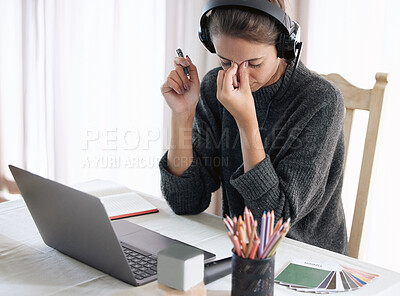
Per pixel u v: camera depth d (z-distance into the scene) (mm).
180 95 1355
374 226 1960
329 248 1418
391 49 1827
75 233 968
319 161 1214
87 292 885
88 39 2973
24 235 1164
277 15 1052
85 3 2945
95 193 1465
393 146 1886
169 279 884
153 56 2812
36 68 3195
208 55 2604
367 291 908
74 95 3037
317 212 1327
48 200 971
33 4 3125
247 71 1130
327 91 1246
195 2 2580
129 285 908
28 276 951
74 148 3090
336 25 1979
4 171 3352
